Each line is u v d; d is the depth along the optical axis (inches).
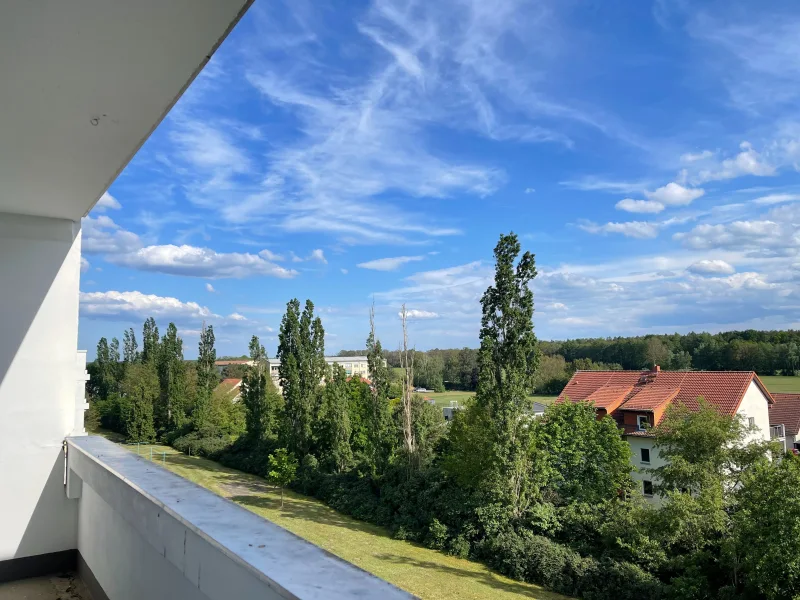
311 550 37.3
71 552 115.6
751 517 479.8
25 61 52.1
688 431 614.2
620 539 578.2
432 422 946.7
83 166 81.3
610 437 724.0
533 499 694.5
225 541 39.4
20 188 92.7
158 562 63.1
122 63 53.5
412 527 722.8
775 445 574.9
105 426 1690.5
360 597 28.6
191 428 1429.6
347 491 866.1
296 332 1095.0
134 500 63.3
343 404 1016.2
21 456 111.7
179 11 45.9
